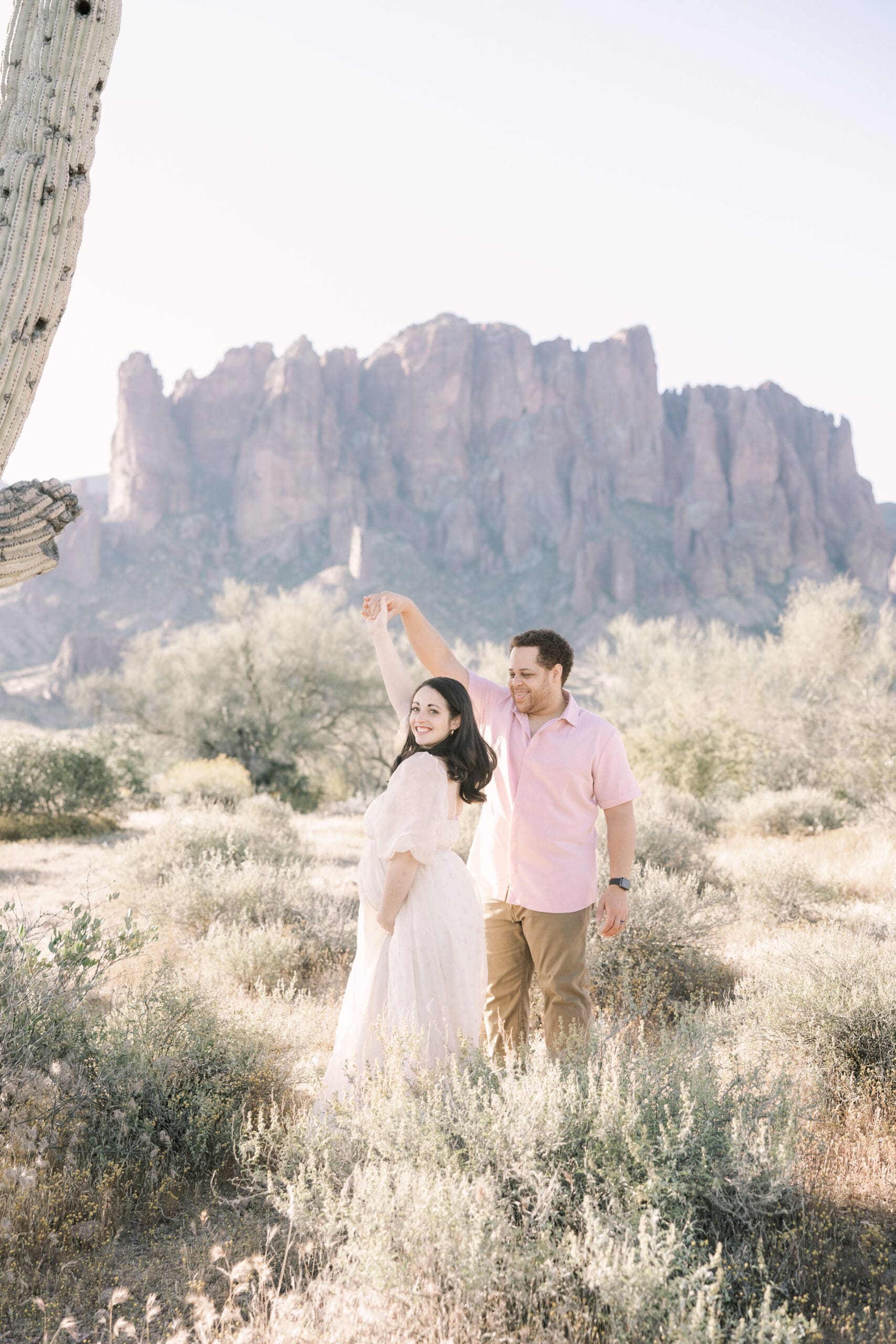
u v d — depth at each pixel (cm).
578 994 309
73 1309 214
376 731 3183
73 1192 262
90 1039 309
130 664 3111
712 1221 226
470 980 287
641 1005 425
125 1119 283
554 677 320
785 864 728
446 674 343
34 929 342
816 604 2867
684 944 519
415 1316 189
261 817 1323
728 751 1798
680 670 2794
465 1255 192
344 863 1082
